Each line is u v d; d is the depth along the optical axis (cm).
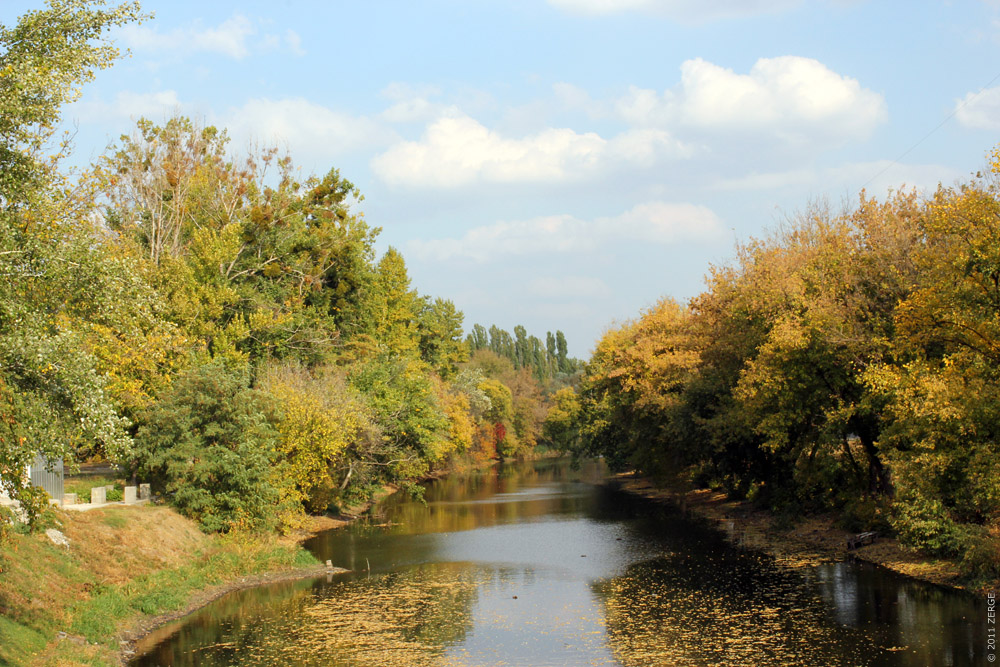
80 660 1911
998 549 2327
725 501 5116
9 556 2264
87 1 1476
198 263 4841
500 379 14400
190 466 3425
